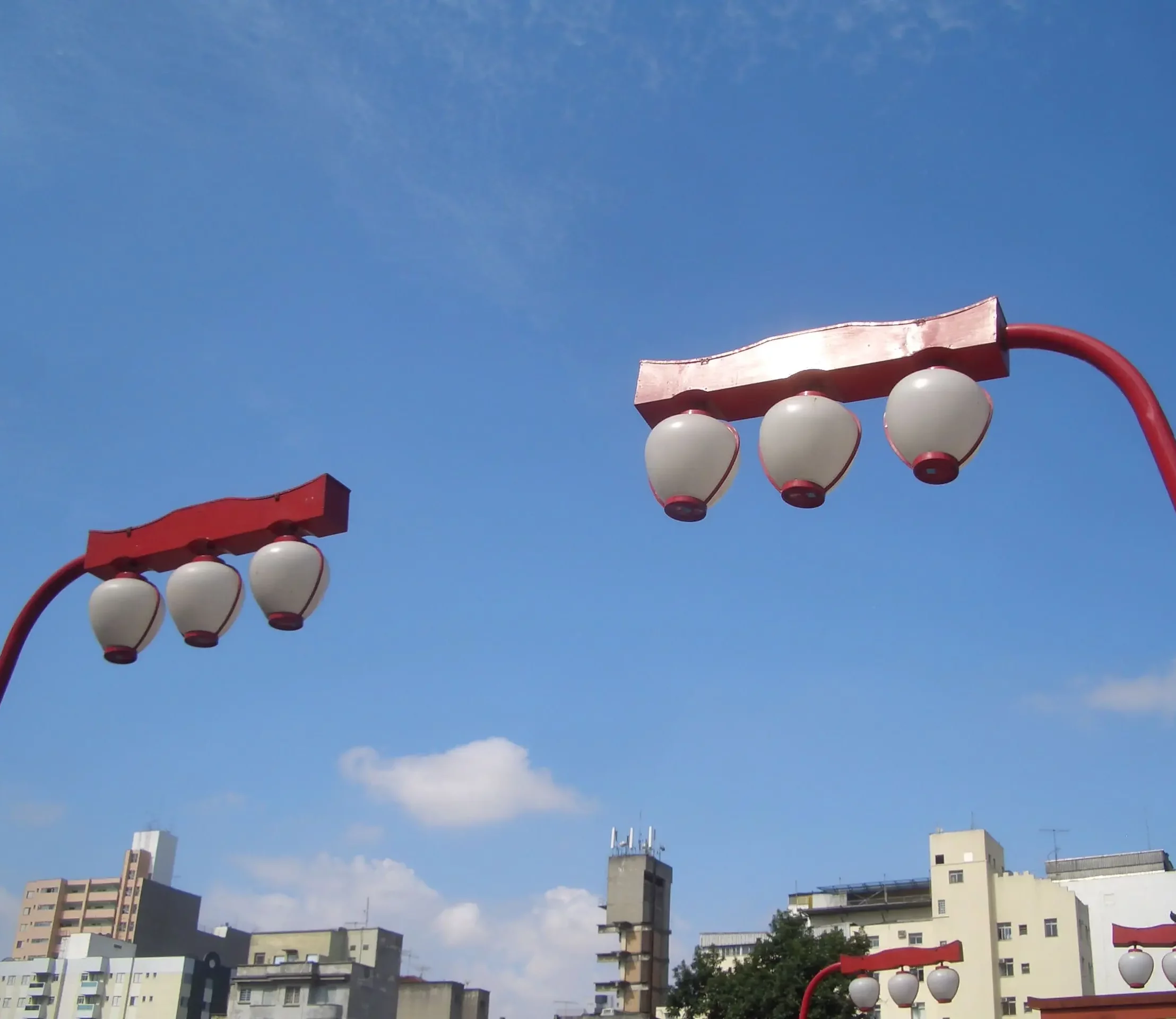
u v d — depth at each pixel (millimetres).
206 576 8133
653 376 6836
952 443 5957
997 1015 70062
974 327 6188
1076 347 6191
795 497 6273
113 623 8547
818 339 6516
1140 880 74812
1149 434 5871
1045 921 71375
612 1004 70812
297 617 7941
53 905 124750
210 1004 88000
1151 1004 26906
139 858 125625
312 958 67000
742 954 89312
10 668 9125
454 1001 70562
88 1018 86062
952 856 74562
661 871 75312
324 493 8102
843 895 83625
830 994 44438
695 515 6492
